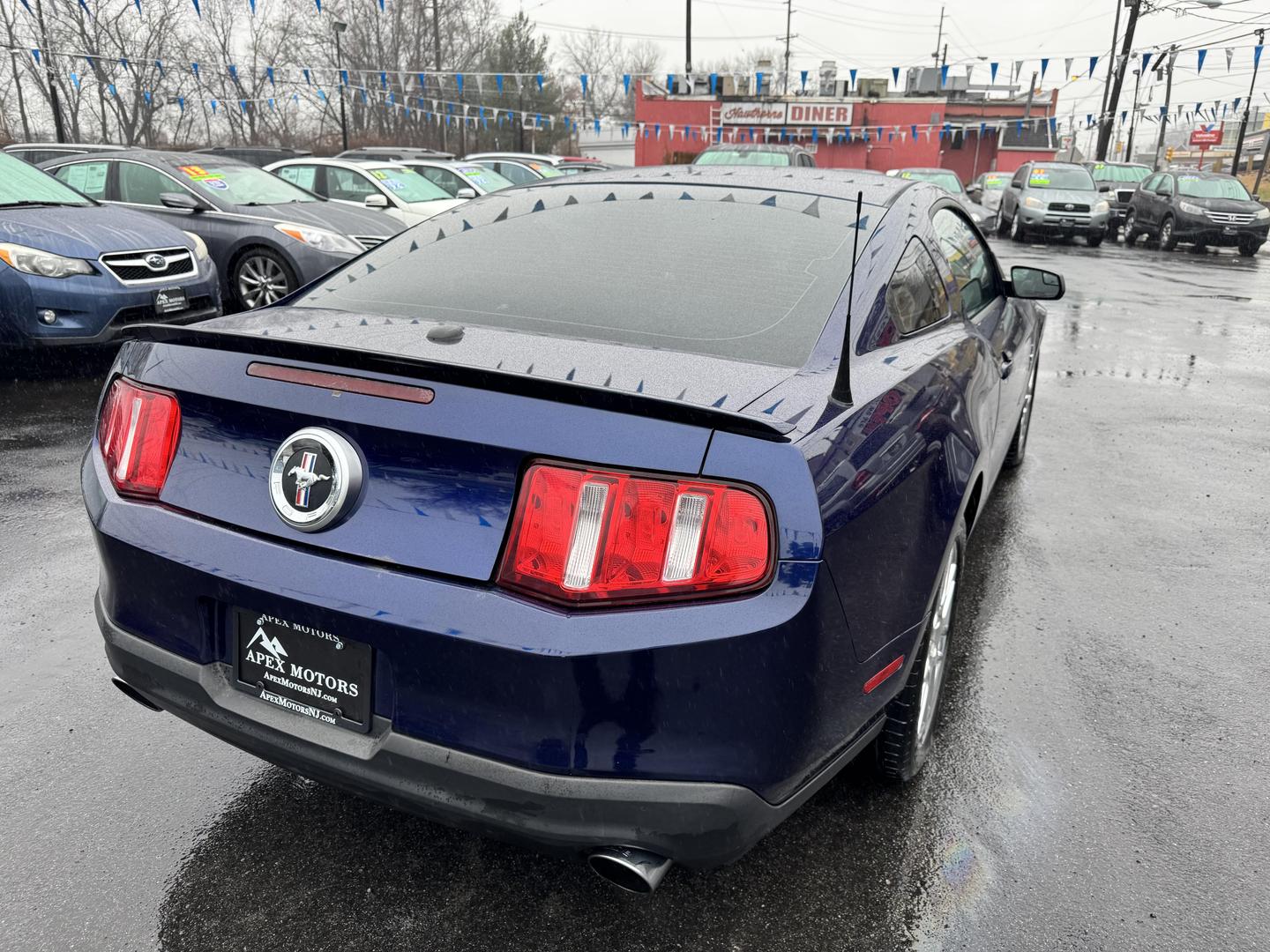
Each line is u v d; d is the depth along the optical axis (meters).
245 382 1.80
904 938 1.97
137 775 2.43
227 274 7.98
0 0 29.02
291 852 2.17
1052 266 16.56
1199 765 2.60
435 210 10.45
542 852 1.66
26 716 2.66
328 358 1.72
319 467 1.69
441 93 40.28
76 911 1.97
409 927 1.96
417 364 1.62
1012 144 41.28
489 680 1.56
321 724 1.75
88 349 7.15
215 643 1.86
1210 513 4.62
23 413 5.68
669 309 2.08
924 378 2.23
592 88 57.09
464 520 1.61
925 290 2.60
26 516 4.09
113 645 1.97
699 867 1.67
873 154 37.25
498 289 2.22
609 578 1.53
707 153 16.08
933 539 2.10
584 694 1.53
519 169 16.88
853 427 1.79
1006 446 3.91
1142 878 2.16
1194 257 19.56
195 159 8.70
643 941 1.94
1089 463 5.43
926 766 2.56
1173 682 3.04
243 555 1.75
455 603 1.58
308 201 8.84
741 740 1.58
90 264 5.84
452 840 2.23
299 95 32.16
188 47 34.44
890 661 1.94
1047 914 2.04
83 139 37.72
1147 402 6.95
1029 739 2.70
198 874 2.09
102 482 1.99
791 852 2.21
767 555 1.55
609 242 2.38
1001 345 3.35
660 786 1.57
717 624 1.52
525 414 1.58
